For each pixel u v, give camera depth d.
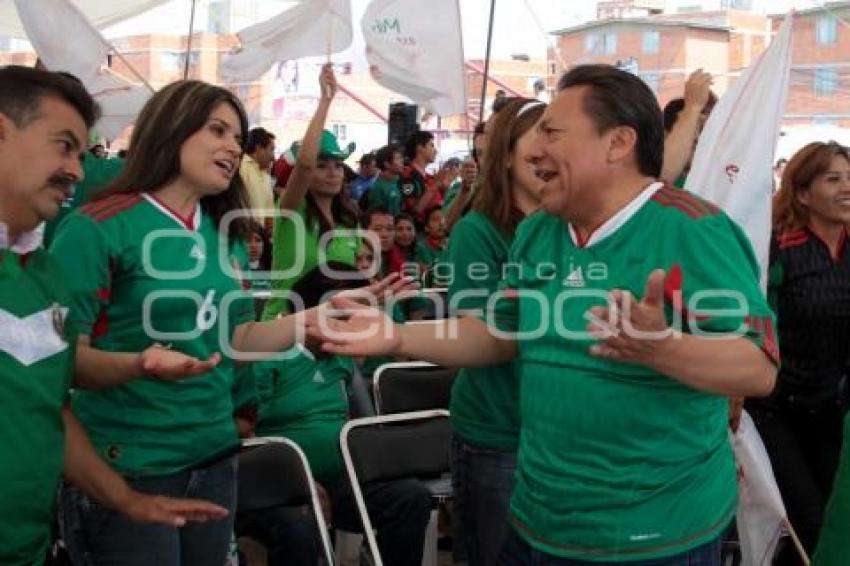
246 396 2.85
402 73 6.59
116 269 2.28
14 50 20.72
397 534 3.60
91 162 3.89
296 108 17.00
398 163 8.54
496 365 2.72
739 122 3.19
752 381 1.87
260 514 3.33
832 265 3.45
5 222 1.87
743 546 3.23
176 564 2.37
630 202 2.00
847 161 3.42
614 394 1.95
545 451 2.07
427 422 3.76
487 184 2.79
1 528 1.77
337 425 3.79
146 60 20.22
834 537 2.01
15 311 1.81
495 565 2.42
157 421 2.32
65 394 1.94
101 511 2.30
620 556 1.97
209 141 2.35
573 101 2.00
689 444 1.99
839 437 3.54
